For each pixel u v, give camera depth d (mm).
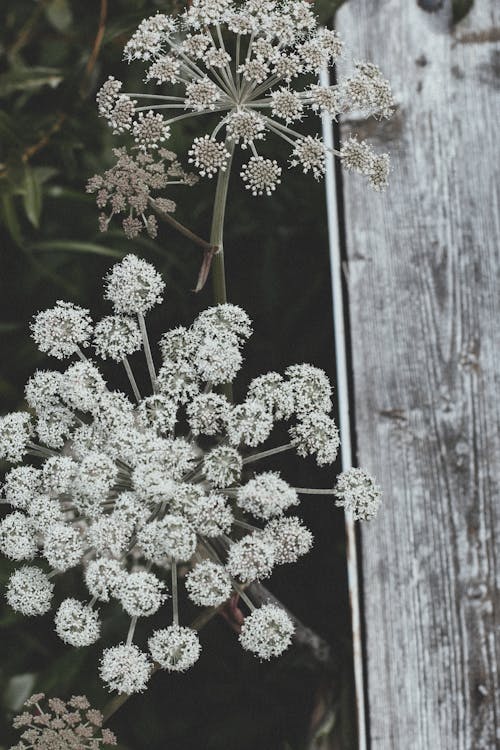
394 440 969
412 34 996
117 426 827
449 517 963
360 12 999
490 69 992
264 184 854
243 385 1081
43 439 839
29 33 1067
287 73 859
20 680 1009
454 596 960
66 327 842
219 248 885
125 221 878
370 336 977
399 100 992
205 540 859
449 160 986
